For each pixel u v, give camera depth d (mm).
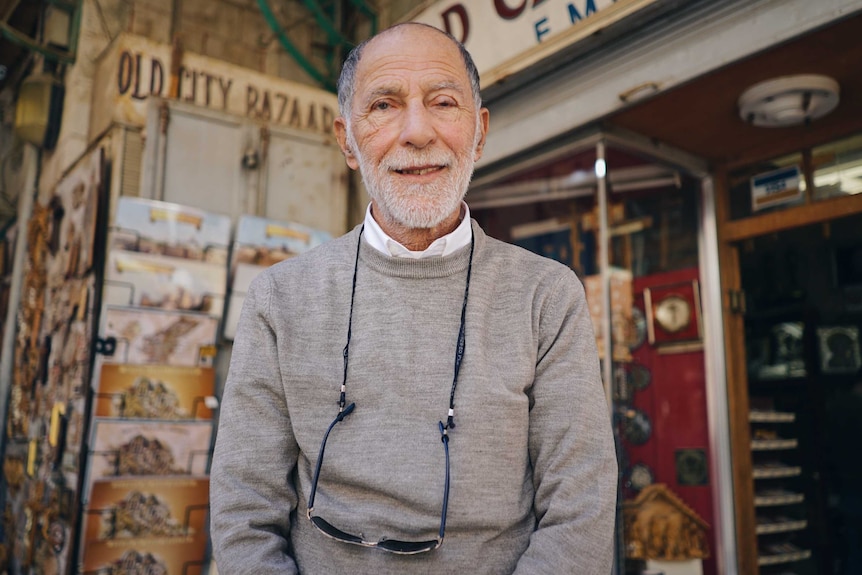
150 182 2715
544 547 957
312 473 1072
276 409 1119
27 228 3502
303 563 1036
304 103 3166
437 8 2879
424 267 1106
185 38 3182
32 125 3170
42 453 2916
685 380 2766
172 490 2557
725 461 2738
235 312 2805
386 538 984
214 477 1077
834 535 3033
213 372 2721
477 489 992
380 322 1084
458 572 974
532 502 1063
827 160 2467
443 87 1109
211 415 2686
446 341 1067
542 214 2787
